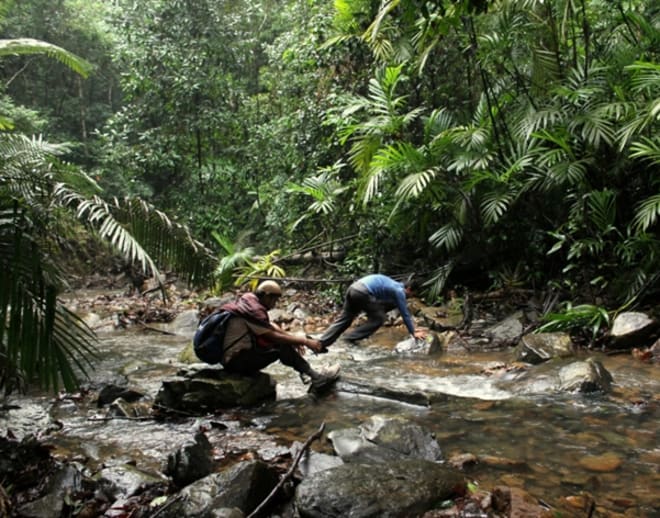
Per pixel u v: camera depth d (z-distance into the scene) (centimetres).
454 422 390
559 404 421
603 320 615
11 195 294
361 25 957
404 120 791
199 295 1020
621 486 285
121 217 336
